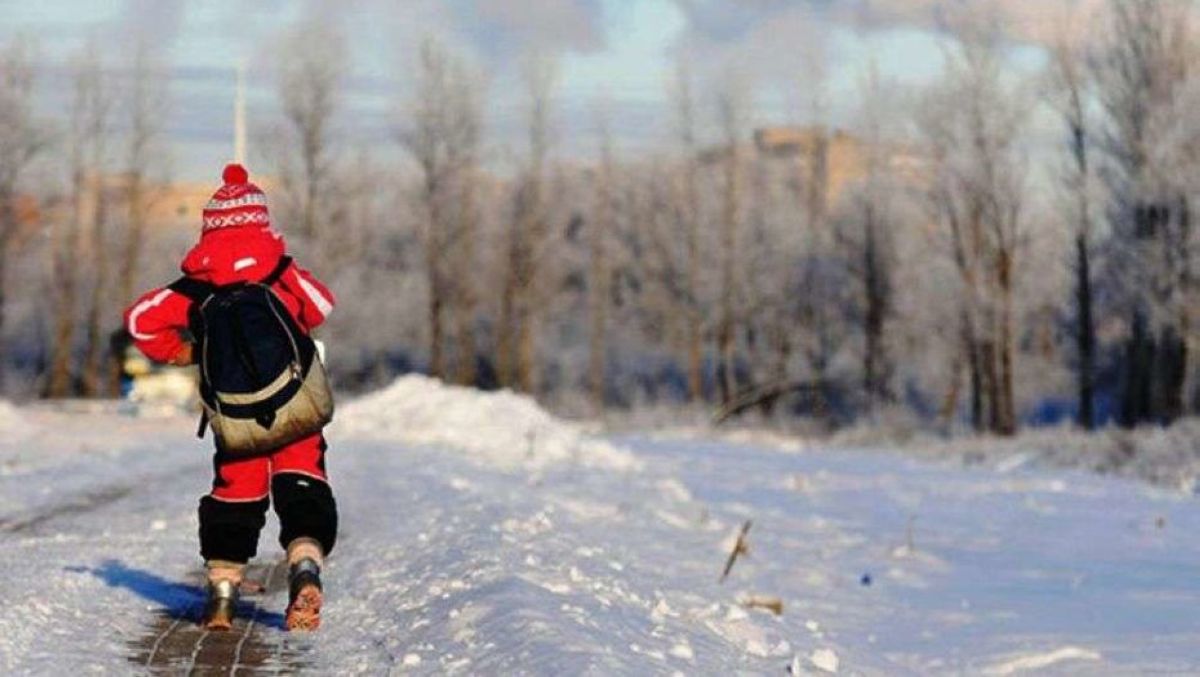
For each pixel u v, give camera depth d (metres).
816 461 67.62
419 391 57.47
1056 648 19.38
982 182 109.69
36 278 153.50
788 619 19.72
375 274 152.62
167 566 17.84
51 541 19.62
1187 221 91.75
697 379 139.62
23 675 11.39
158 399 71.50
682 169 144.38
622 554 22.31
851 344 139.38
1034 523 39.19
